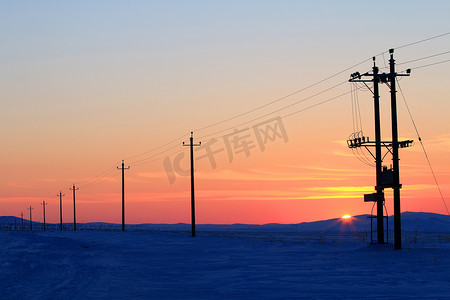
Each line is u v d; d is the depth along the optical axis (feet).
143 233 262.06
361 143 120.78
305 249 133.59
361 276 73.97
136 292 61.87
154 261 107.45
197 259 111.14
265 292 61.00
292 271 82.99
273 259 106.32
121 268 92.68
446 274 72.84
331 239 208.23
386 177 113.19
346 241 178.50
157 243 172.76
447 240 178.40
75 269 90.48
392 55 114.01
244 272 83.30
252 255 118.73
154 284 69.77
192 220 217.15
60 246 160.45
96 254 128.26
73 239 194.90
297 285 66.28
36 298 55.52
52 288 64.18
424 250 105.09
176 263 102.37
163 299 56.54
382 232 120.26
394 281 67.67
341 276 74.64
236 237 212.64
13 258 114.21
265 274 79.66
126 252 134.72
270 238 212.43
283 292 60.54
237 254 122.62
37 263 102.68
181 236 223.51
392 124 112.88
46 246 160.25
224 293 60.95
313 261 99.71
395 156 112.37
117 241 186.29
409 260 91.66
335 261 98.12
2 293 59.36
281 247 143.64
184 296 58.80
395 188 111.34
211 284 69.77
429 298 53.47
